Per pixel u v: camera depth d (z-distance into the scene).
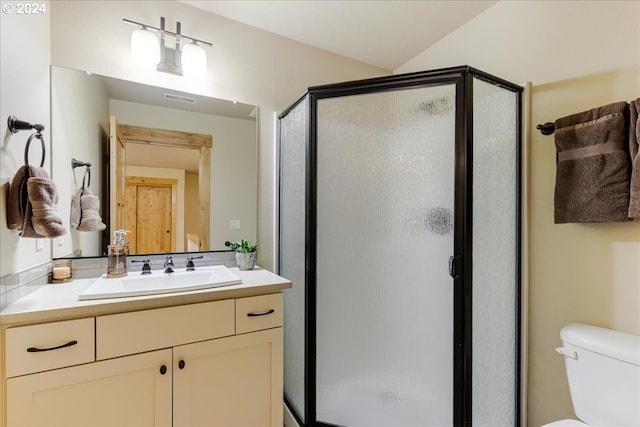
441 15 1.87
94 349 1.05
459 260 1.34
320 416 1.59
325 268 1.61
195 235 1.81
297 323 1.77
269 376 1.41
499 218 1.51
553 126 1.45
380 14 1.86
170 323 1.18
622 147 1.18
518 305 1.58
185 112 1.78
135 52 1.55
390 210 1.54
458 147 1.35
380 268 1.56
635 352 1.08
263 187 2.02
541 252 1.53
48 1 1.41
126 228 1.63
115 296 1.12
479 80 1.42
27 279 1.17
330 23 1.95
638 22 1.23
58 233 1.09
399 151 1.51
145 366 1.13
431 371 1.44
